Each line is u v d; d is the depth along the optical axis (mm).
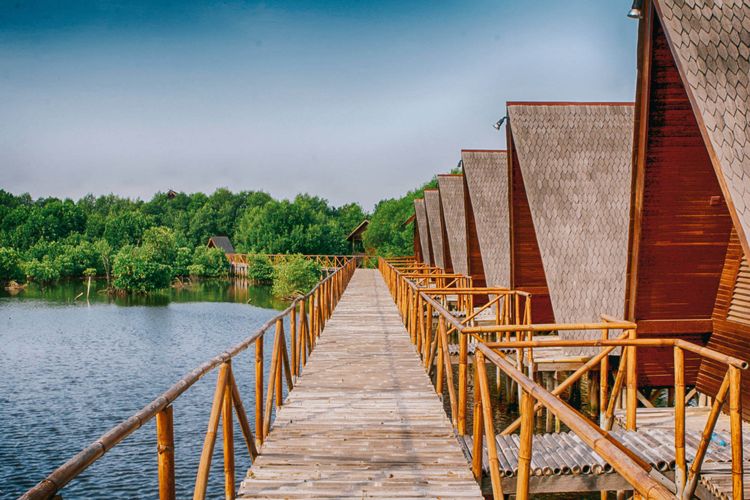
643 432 6172
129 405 17109
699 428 6520
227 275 61000
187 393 18031
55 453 13539
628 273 8336
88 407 16938
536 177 11477
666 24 5652
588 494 8836
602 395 6754
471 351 11953
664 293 8367
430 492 4688
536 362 9742
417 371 8875
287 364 7684
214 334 28469
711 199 7887
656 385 8742
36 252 58562
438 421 6484
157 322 31984
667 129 7430
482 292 11484
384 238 55812
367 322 14109
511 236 13305
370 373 8742
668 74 7070
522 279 13430
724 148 4980
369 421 6477
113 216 82375
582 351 9961
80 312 35750
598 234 10914
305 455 5469
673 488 5156
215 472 12289
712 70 5402
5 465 12875
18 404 17156
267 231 60375
